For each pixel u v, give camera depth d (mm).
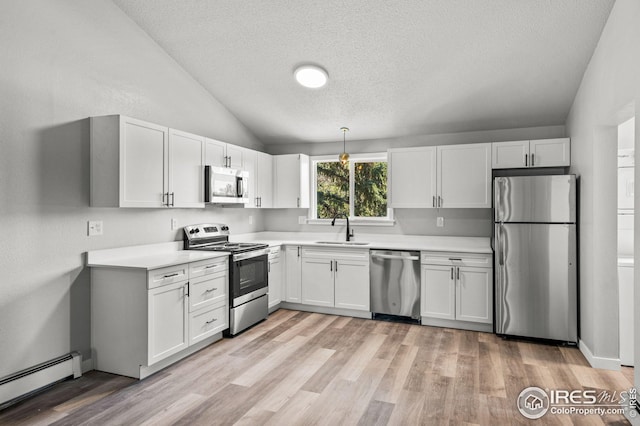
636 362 2201
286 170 5070
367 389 2637
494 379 2797
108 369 2924
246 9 3111
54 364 2691
